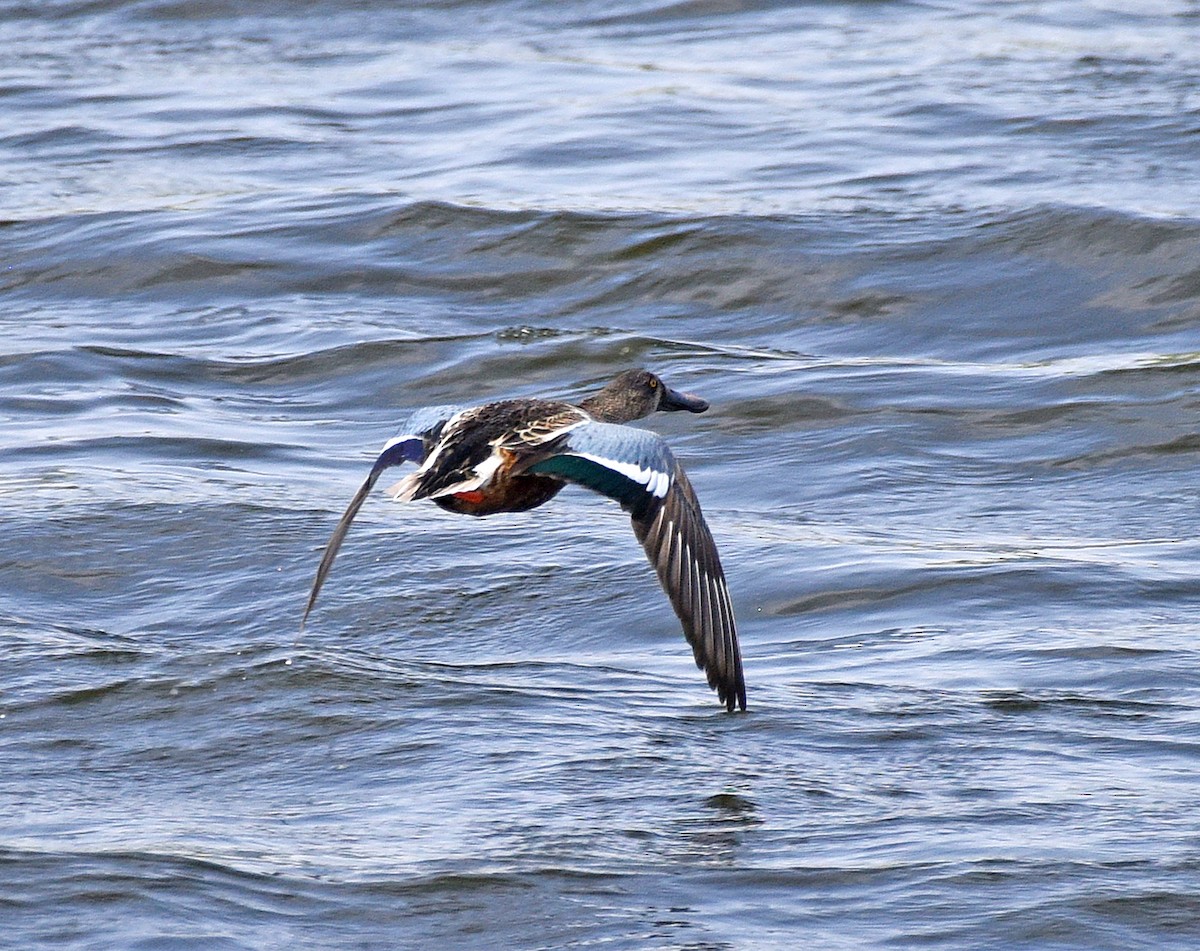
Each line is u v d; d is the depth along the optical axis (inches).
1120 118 992.9
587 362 741.9
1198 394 668.1
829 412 674.8
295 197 924.6
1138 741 410.3
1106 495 601.0
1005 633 477.4
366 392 725.9
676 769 398.6
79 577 531.8
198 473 620.4
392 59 1224.8
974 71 1122.0
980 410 670.5
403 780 397.7
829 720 424.8
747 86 1112.2
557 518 570.6
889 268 804.0
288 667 455.5
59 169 997.8
